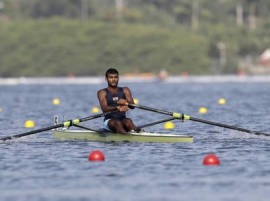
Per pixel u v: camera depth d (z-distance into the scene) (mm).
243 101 192125
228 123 122688
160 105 180375
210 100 199750
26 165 73625
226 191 60375
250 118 132375
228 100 198375
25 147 86750
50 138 95625
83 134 93500
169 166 72188
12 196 59000
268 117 134125
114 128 90938
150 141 89812
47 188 62125
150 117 138375
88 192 60344
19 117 141750
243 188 61531
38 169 71250
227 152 81438
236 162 74438
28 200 57562
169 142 89688
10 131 111875
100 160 75688
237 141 91125
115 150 83250
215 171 69250
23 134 91000
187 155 79125
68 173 68875
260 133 92812
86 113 155000
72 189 61594
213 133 101688
